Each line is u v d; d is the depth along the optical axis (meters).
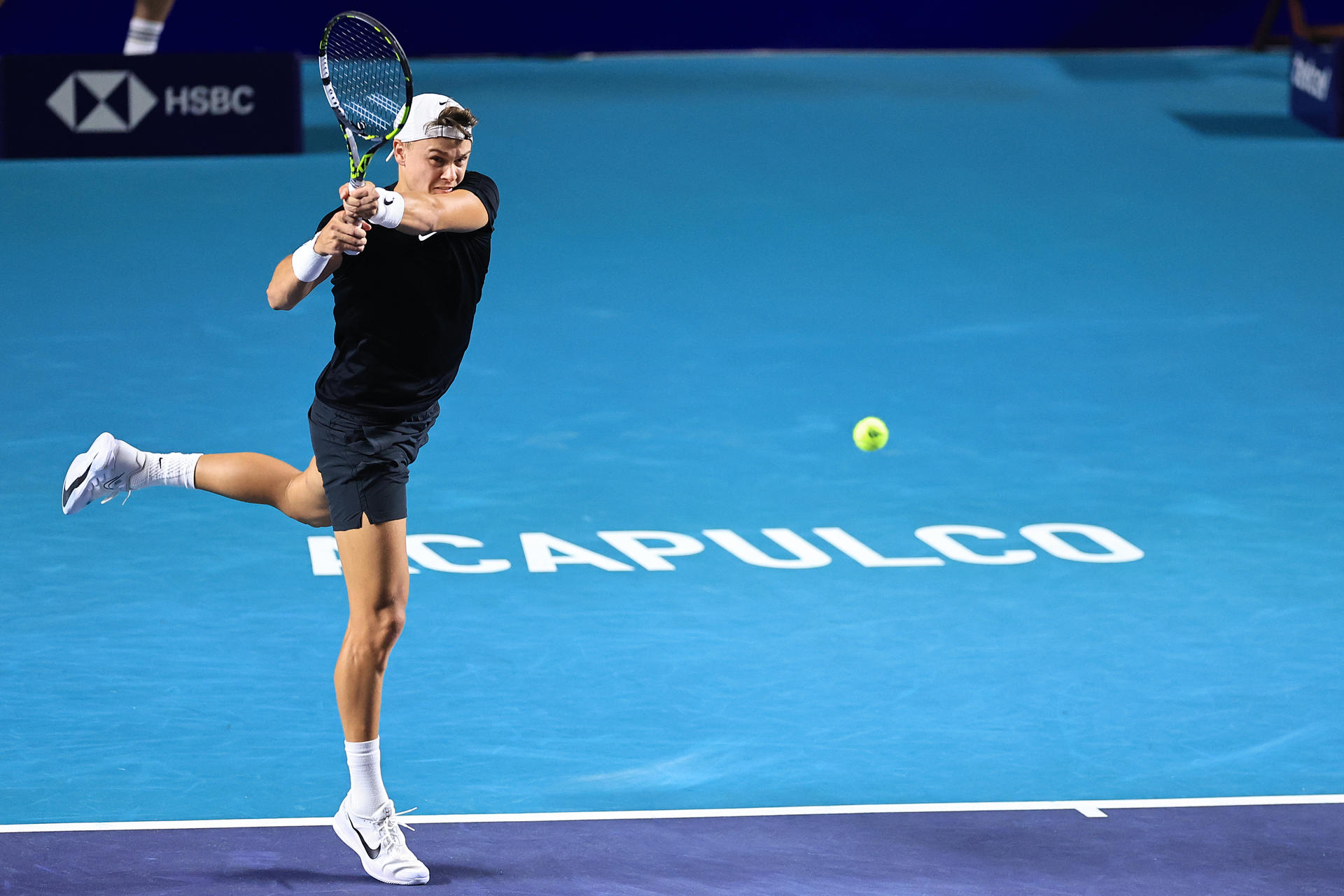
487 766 22.09
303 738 22.92
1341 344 43.22
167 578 28.48
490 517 31.50
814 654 25.77
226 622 26.77
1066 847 19.62
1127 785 21.62
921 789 21.53
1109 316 45.44
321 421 18.36
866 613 27.30
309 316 44.91
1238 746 22.86
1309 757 22.50
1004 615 27.25
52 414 37.16
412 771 21.94
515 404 38.31
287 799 21.14
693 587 28.28
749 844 19.69
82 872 18.78
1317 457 35.12
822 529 31.05
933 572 29.02
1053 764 22.27
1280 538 30.67
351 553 18.41
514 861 19.22
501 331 43.88
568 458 34.81
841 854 19.41
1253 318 45.34
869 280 48.88
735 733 23.16
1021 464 34.66
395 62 19.88
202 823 20.23
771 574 28.88
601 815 20.52
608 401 38.56
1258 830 20.12
